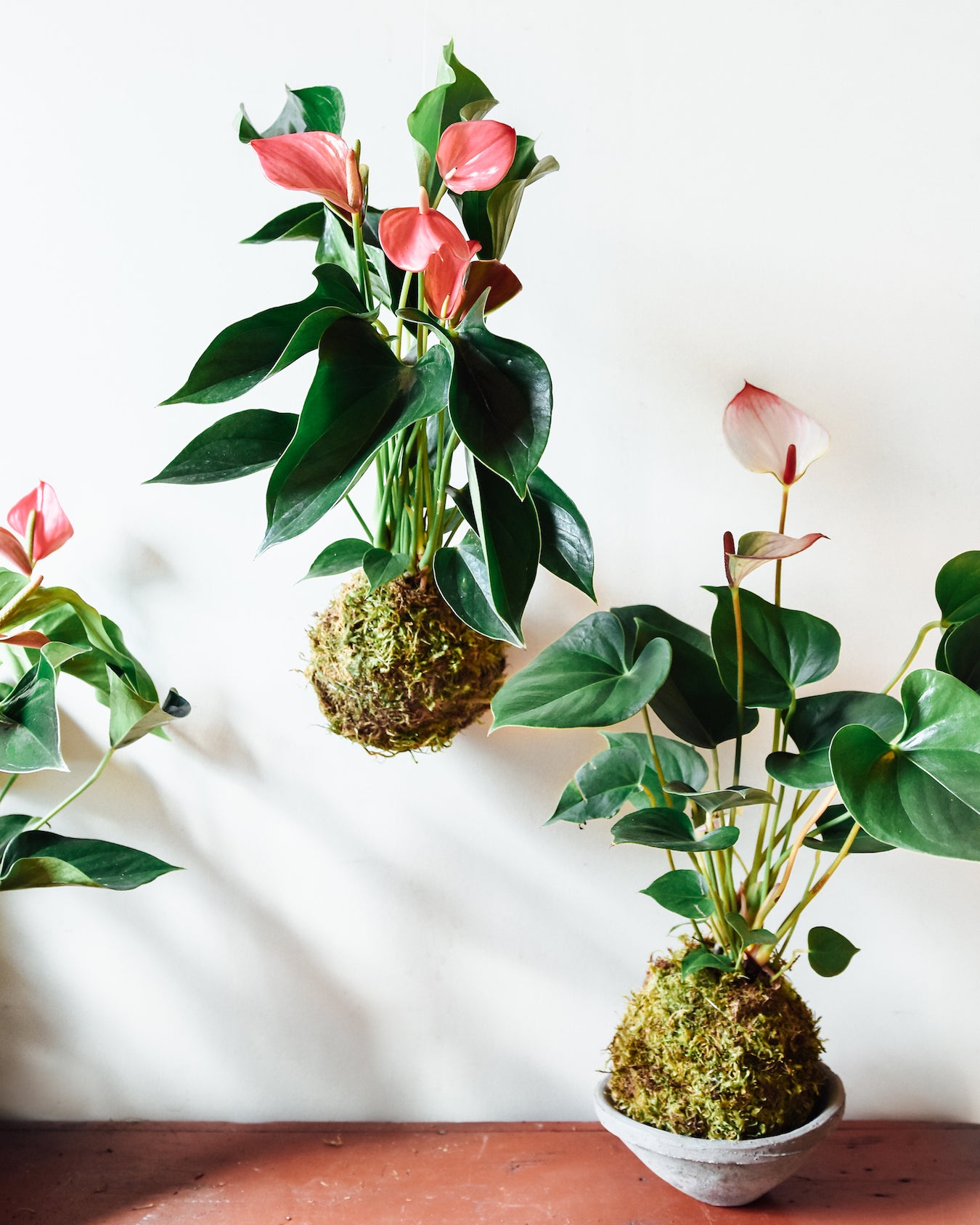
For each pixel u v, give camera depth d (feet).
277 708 3.74
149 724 3.33
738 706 3.00
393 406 2.53
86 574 3.77
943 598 2.95
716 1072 2.79
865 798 2.38
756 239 3.69
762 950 3.00
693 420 3.69
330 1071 3.72
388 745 3.19
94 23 3.80
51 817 3.39
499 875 3.70
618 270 3.70
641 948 3.67
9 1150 3.55
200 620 3.75
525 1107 3.69
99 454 3.78
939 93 3.67
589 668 2.94
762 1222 3.00
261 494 3.76
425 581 3.06
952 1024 3.62
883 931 3.64
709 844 2.76
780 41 3.70
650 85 3.71
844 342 3.66
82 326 3.79
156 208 3.79
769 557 2.60
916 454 3.65
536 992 3.69
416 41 3.73
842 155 3.69
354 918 3.72
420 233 2.58
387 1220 3.05
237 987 3.74
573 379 3.71
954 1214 3.04
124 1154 3.51
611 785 3.22
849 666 3.67
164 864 3.28
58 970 3.76
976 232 3.66
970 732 2.52
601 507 3.70
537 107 3.72
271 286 3.78
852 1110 3.65
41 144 3.80
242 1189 3.25
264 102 3.76
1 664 3.71
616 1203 3.11
